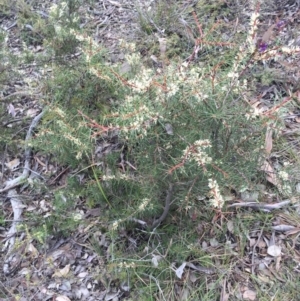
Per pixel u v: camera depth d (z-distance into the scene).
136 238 0.96
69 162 1.08
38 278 0.94
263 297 0.85
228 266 0.90
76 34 1.02
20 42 1.42
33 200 1.06
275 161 1.03
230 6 1.41
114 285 0.91
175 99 0.76
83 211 1.01
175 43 1.29
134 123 0.75
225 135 0.79
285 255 0.91
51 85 1.15
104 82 1.08
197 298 0.86
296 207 0.97
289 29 1.29
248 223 0.95
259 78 1.19
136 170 0.97
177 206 0.94
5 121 1.18
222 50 1.24
